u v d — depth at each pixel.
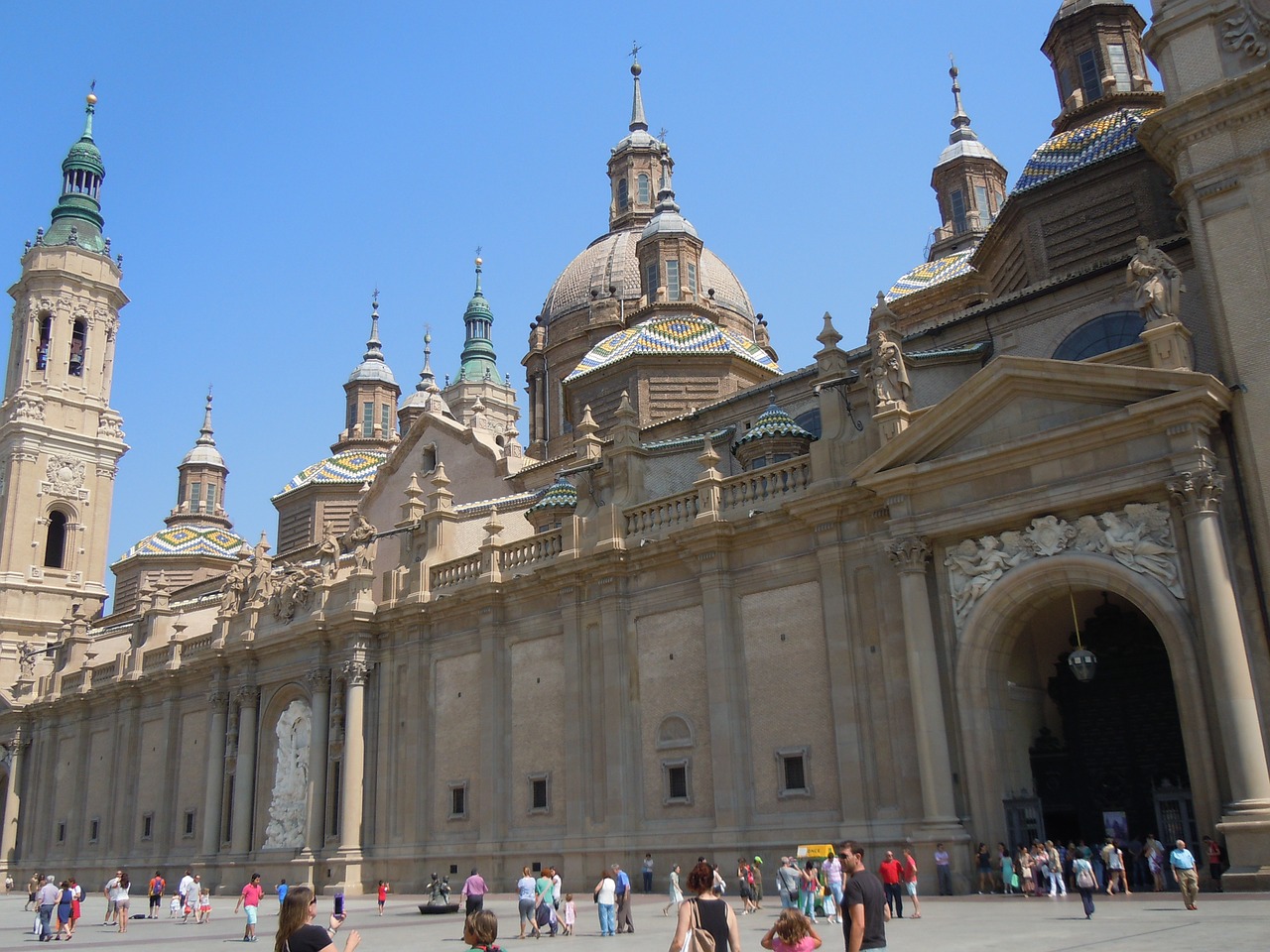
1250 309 24.39
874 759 27.75
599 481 36.75
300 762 43.78
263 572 48.53
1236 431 23.98
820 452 30.22
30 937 29.28
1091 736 28.19
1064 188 36.88
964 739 25.81
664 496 33.88
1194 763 22.73
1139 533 24.19
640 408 49.78
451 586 40.22
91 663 60.50
